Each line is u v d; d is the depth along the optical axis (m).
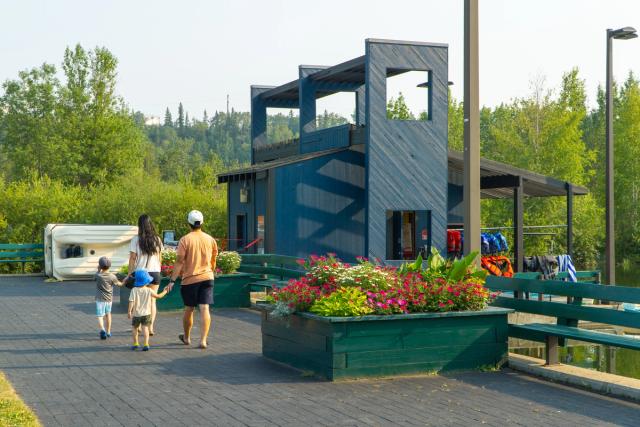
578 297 9.70
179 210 31.97
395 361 9.23
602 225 56.53
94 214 32.38
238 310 16.42
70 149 63.81
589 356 13.48
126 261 24.88
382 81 22.19
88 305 17.22
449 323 9.50
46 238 24.78
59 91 64.75
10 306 17.02
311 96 25.55
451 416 7.32
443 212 22.89
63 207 32.28
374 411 7.49
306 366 9.45
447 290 9.57
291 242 22.44
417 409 7.59
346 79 25.34
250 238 24.67
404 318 9.23
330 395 8.19
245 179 24.80
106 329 12.49
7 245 27.12
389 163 22.33
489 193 26.59
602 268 52.28
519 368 9.69
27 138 68.75
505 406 7.76
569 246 22.83
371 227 22.16
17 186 33.72
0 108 69.19
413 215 24.84
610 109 19.34
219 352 11.00
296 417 7.22
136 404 7.72
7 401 7.63
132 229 24.97
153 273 11.42
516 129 60.09
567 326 9.90
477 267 11.06
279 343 10.08
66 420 7.07
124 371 9.52
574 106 57.69
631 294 8.91
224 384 8.74
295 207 22.53
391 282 9.65
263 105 29.39
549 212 52.34
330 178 23.05
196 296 11.40
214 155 138.00
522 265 21.77
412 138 22.56
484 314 9.63
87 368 9.71
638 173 63.19
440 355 9.45
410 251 24.88
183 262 11.42
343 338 8.98
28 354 10.77
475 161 11.09
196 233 11.52
